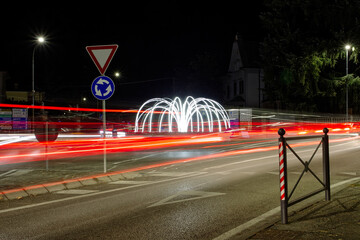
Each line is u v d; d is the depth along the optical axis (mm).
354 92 39656
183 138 32281
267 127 48031
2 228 6141
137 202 8016
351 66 41875
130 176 11562
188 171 12719
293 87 41031
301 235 5285
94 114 73250
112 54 11703
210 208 7406
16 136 37500
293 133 41594
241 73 54875
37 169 12766
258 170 12703
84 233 5840
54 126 27328
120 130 40656
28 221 6559
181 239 5516
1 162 15250
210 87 59344
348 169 12750
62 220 6617
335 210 6711
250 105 53469
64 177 10844
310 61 37938
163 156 17781
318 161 14977
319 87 40906
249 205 7621
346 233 5293
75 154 19125
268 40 42469
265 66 42344
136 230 5980
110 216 6871
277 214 6832
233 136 34938
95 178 10695
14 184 9695
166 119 48062
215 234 5730
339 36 37062
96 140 31406
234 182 10414
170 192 9078
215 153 19125
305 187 9461
